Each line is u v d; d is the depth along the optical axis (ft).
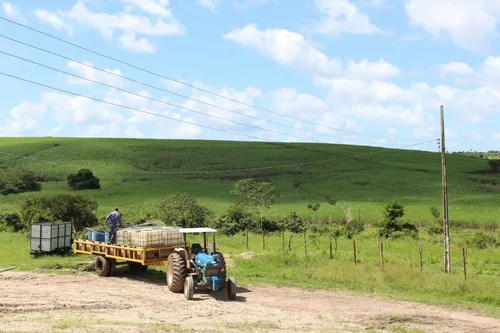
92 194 285.64
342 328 49.01
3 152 378.73
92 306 55.26
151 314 52.29
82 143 416.05
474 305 63.62
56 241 97.81
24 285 68.33
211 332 44.68
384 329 49.96
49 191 291.58
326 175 334.03
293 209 244.83
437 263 103.55
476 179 333.01
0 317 48.73
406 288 72.95
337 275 78.07
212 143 433.89
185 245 66.54
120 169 345.72
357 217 226.58
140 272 80.48
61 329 42.75
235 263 90.22
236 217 187.11
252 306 58.49
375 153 407.64
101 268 76.38
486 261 108.78
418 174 336.70
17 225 161.79
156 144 420.36
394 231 171.83
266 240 149.18
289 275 79.71
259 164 363.15
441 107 96.32
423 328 51.26
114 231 76.59
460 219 220.43
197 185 310.45
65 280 72.95
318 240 154.81
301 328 48.11
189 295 60.54
